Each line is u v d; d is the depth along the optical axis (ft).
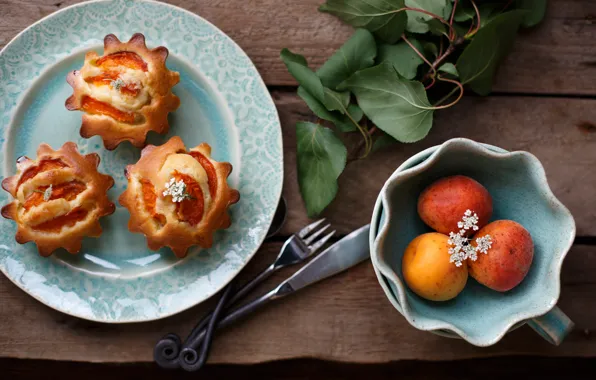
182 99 2.33
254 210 2.29
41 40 2.29
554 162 2.37
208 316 2.28
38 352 2.29
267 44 2.36
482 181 2.16
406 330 2.34
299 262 2.33
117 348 2.30
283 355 2.33
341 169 2.26
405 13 2.24
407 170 2.05
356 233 2.30
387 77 2.21
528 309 2.06
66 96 2.32
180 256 2.25
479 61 2.22
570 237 2.05
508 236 2.05
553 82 2.38
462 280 2.06
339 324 2.34
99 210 2.24
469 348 2.34
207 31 2.30
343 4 2.27
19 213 2.21
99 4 2.29
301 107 2.37
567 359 2.48
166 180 2.18
